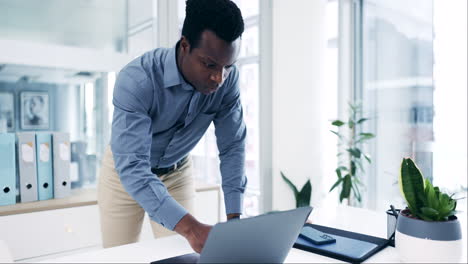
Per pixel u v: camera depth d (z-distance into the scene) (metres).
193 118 1.33
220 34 0.91
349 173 2.80
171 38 2.45
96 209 1.99
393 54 2.81
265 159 2.73
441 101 2.53
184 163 1.56
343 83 3.05
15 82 2.07
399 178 0.87
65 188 2.04
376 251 0.90
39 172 1.97
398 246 0.85
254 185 3.76
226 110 1.37
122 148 1.03
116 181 1.42
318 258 0.87
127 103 1.07
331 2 3.10
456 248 0.79
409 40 2.70
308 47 2.65
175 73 1.14
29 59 2.03
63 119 2.23
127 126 1.05
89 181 2.31
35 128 2.14
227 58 0.94
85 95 2.29
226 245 0.66
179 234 0.96
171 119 1.28
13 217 1.75
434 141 2.57
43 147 1.98
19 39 2.06
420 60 2.63
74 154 2.24
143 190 0.97
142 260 0.84
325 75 2.80
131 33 2.39
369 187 3.01
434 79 2.56
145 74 1.12
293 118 2.65
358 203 3.01
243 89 3.83
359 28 3.06
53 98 2.19
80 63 2.18
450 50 2.46
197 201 2.24
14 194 1.89
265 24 2.67
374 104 2.96
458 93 2.44
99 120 2.34
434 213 0.79
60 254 1.88
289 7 2.61
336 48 3.08
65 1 2.18
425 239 0.79
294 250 0.92
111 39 2.33
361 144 3.03
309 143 2.70
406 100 2.73
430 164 2.60
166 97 1.20
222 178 1.35
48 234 1.85
